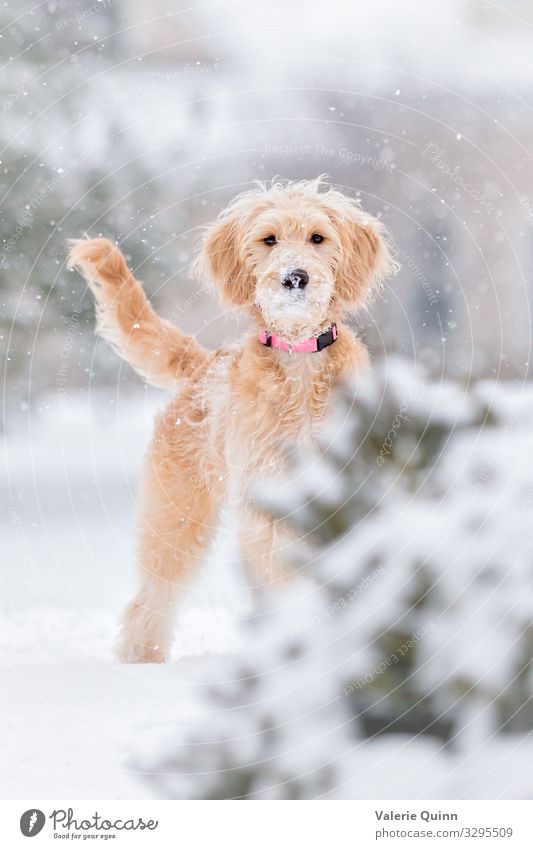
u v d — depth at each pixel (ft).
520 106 59.11
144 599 22.52
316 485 10.84
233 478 19.77
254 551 18.30
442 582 9.98
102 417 49.83
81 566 34.63
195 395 22.41
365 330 22.88
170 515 22.29
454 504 10.39
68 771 12.73
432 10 59.57
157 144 44.39
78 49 44.21
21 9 43.47
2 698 15.76
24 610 27.91
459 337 55.98
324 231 21.03
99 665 18.29
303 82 55.93
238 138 50.47
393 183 57.57
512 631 9.78
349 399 11.28
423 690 9.98
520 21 62.34
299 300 19.38
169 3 52.34
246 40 55.21
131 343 23.11
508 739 10.00
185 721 12.87
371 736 10.40
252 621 10.93
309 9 57.26
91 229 41.60
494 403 10.94
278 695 10.50
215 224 22.93
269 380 19.62
